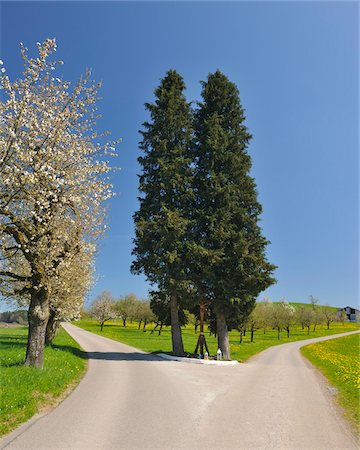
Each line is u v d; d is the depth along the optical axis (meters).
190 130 33.94
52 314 28.11
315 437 8.82
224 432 8.94
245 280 28.52
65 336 46.59
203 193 31.34
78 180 15.54
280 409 11.81
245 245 28.77
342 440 8.66
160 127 34.09
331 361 30.97
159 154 32.97
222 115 34.41
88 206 17.42
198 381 17.16
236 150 34.44
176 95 35.69
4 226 13.72
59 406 10.95
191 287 28.45
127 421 9.59
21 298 30.20
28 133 13.62
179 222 29.14
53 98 14.82
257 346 55.81
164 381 16.56
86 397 12.35
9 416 9.28
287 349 50.38
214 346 47.94
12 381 12.02
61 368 16.47
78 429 8.74
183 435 8.59
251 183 32.91
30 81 13.57
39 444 7.65
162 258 29.03
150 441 8.09
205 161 32.56
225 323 30.16
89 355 27.61
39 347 15.70
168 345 44.94
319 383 18.50
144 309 89.38
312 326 135.12
